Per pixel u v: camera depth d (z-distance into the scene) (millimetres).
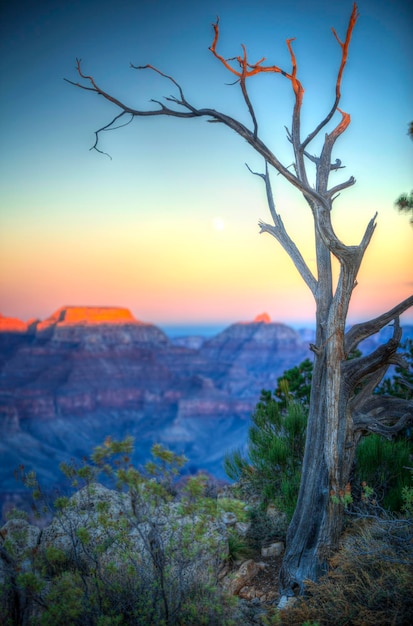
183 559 6930
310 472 8789
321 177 9172
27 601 6605
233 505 6816
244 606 8062
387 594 6809
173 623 6488
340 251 8352
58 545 8273
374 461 10156
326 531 8531
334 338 8648
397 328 8977
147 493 6535
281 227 9711
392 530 7824
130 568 6707
